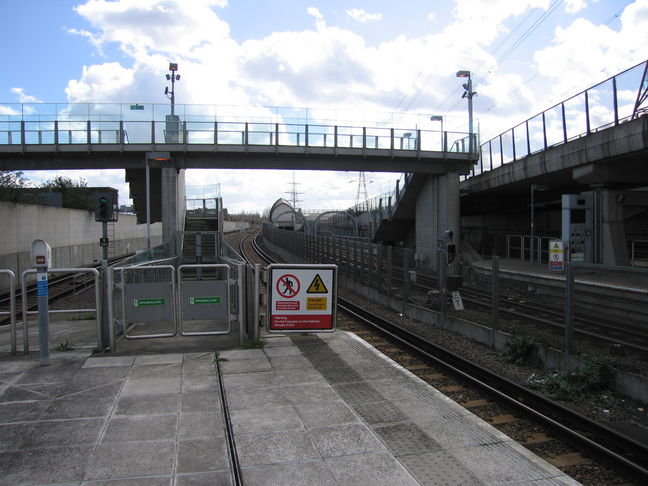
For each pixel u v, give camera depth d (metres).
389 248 15.96
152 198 31.22
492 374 7.79
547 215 40.22
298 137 25.88
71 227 35.03
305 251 31.89
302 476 4.03
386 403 5.77
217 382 6.45
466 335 11.34
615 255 19.89
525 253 29.52
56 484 3.82
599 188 20.20
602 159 18.64
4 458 4.25
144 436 4.74
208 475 4.01
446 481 3.98
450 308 12.73
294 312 9.18
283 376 6.77
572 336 8.16
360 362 7.54
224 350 8.16
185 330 9.63
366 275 18.80
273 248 52.09
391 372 7.03
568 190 29.12
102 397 5.82
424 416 5.37
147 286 8.42
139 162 25.88
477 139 27.31
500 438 4.81
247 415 5.34
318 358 7.74
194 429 4.93
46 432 4.80
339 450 4.52
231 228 121.00
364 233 40.06
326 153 26.08
